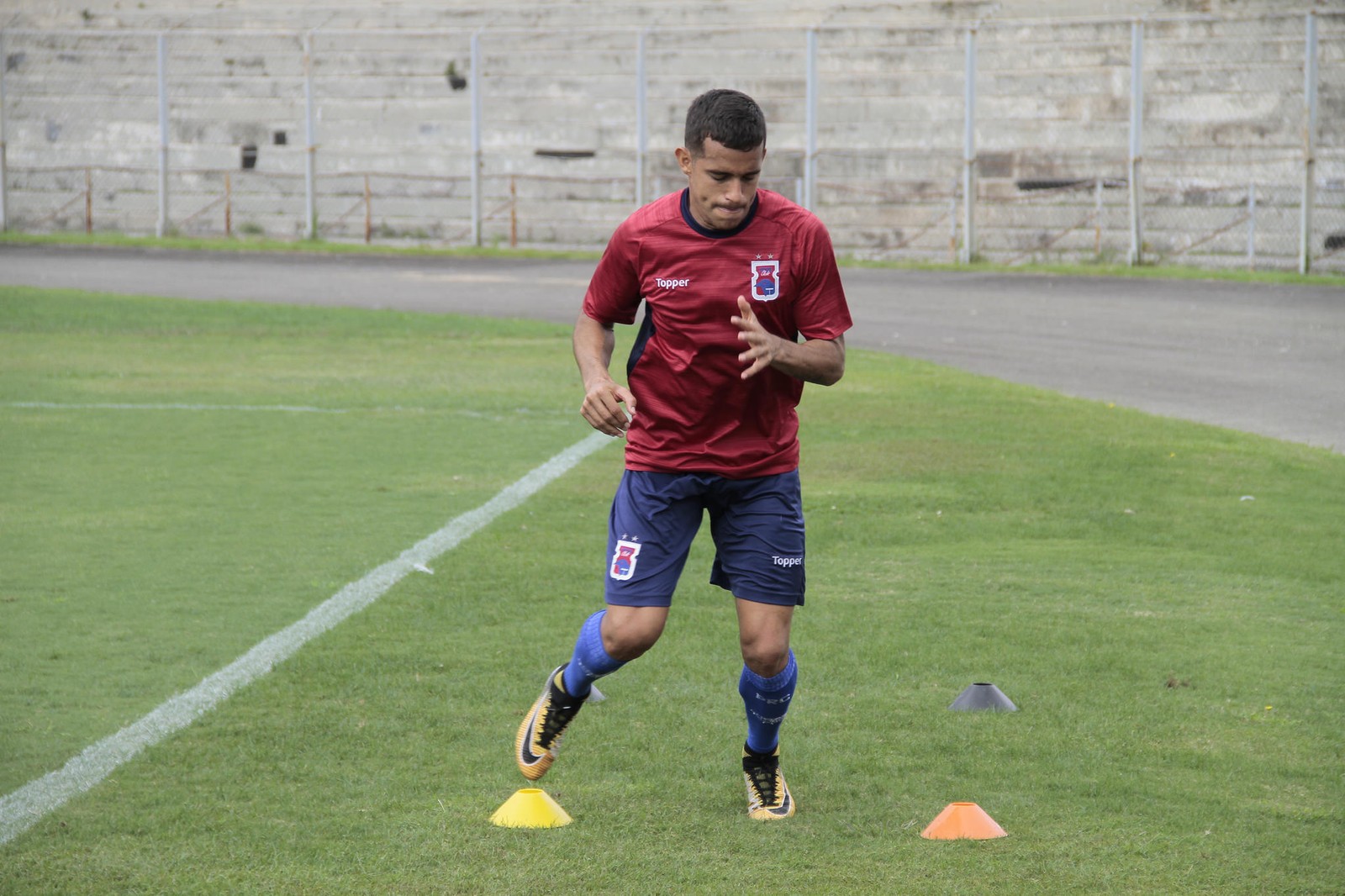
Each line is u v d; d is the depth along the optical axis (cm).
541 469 2894
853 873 1109
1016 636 1791
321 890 1073
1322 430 3425
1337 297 6253
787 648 1224
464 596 1945
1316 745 1414
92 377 4159
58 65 10994
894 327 5544
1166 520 2462
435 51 10475
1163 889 1082
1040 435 3278
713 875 1105
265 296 6656
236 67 10794
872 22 9912
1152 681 1617
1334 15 8319
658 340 1197
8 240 9500
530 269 8050
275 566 2108
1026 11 9619
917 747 1404
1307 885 1090
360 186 10381
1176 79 8719
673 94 10025
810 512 2514
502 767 1338
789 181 9450
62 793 1257
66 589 1966
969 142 8188
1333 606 1948
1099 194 8400
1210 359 4638
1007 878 1100
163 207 9931
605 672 1230
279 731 1423
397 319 5756
